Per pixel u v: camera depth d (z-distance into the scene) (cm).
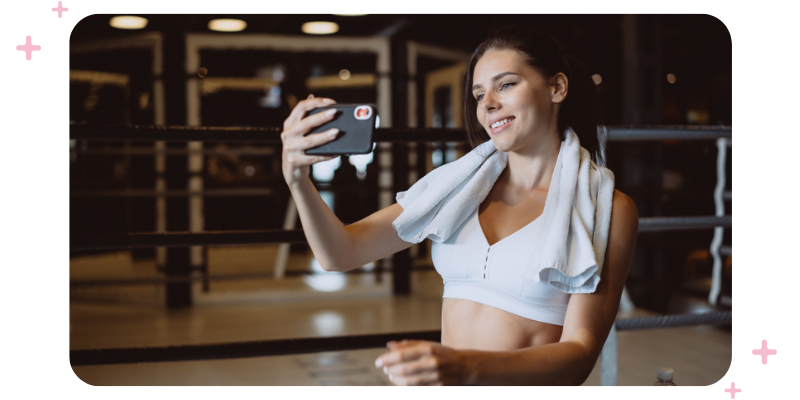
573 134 131
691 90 462
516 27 133
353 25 516
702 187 452
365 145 106
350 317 450
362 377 312
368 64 587
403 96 536
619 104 485
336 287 538
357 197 595
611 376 189
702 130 190
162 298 502
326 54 588
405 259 535
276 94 598
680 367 324
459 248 131
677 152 459
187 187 507
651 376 309
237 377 311
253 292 512
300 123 108
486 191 134
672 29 463
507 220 132
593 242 120
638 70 447
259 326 423
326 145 108
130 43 497
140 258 667
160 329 416
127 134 150
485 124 131
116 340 385
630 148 462
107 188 584
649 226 201
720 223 206
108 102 532
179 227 501
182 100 501
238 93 592
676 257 477
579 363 108
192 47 499
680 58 464
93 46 499
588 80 141
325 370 323
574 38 498
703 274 482
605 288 120
